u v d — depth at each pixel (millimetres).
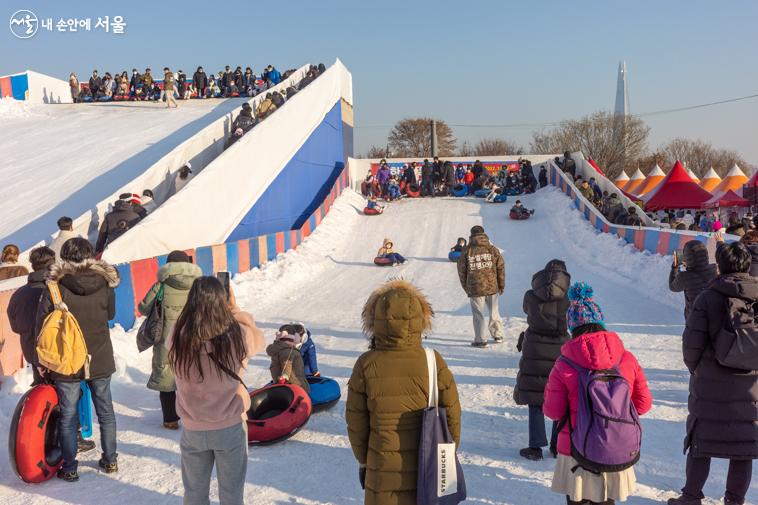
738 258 4113
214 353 3621
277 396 6266
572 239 22359
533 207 29359
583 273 17391
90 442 5750
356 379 3176
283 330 6891
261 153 21359
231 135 21750
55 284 4883
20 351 7129
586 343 3562
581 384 3492
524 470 5145
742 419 4098
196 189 16469
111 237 13766
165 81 31469
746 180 40188
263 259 18078
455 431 3191
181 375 3631
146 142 23906
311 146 27266
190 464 3748
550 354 5316
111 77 35750
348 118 35875
